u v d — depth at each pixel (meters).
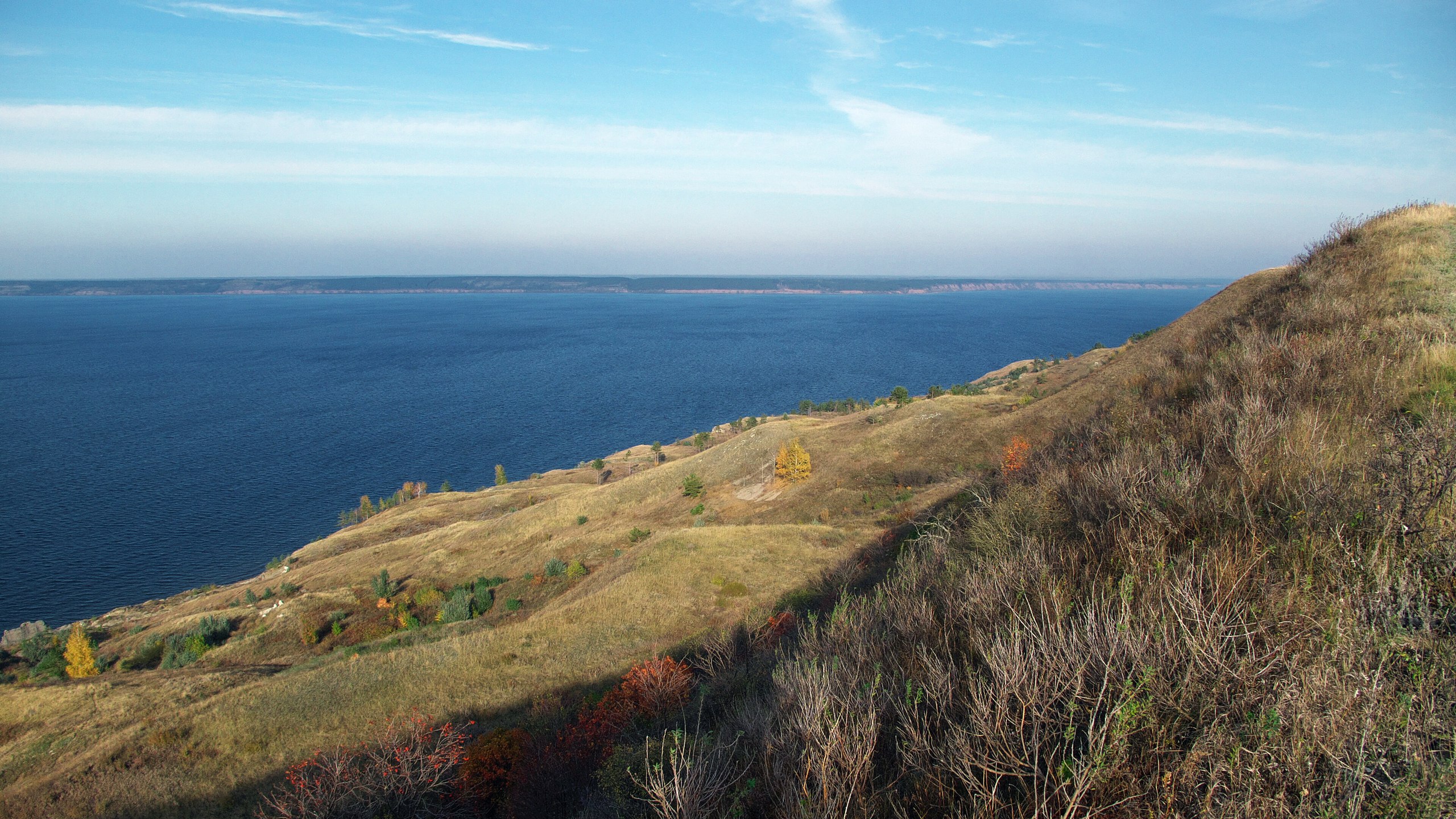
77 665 35.41
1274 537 4.30
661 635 22.06
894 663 4.59
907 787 3.39
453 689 19.95
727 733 5.14
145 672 28.94
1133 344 51.88
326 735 18.34
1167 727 2.91
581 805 7.50
